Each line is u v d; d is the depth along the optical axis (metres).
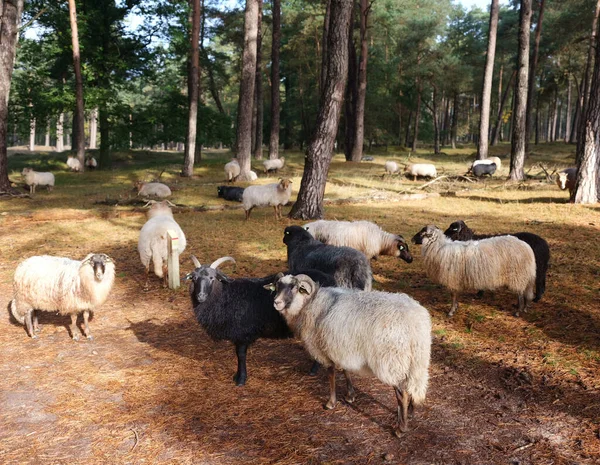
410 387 4.41
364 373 4.75
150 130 35.41
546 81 55.53
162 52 33.62
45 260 7.08
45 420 5.10
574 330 6.81
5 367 6.36
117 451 4.54
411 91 55.62
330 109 15.00
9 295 9.23
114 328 7.74
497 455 4.33
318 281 5.90
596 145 16.38
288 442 4.61
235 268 10.44
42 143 97.69
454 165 34.00
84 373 6.16
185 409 5.27
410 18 46.81
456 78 47.62
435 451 4.41
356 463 4.27
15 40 21.55
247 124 25.95
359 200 19.33
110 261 6.96
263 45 51.94
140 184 21.09
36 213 16.75
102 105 31.84
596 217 14.19
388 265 10.63
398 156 43.25
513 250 7.05
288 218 15.88
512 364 6.01
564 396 5.23
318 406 5.28
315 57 48.06
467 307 8.02
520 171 24.67
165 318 8.14
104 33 32.94
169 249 9.45
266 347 6.90
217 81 53.06
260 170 30.08
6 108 21.47
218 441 4.65
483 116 29.64
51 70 38.00
